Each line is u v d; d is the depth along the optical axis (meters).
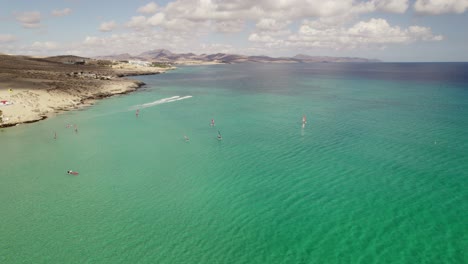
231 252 28.31
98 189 40.28
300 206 35.69
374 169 45.16
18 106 81.19
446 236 29.97
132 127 70.50
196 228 31.81
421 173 43.50
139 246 29.05
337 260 27.22
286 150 54.19
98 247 28.89
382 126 68.94
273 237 30.34
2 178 43.41
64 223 32.62
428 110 86.25
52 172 45.50
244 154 52.66
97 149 55.56
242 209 35.25
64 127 70.00
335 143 57.28
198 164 48.50
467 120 73.19
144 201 37.16
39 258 27.48
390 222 32.31
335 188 39.75
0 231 31.23
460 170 44.25
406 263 26.69
